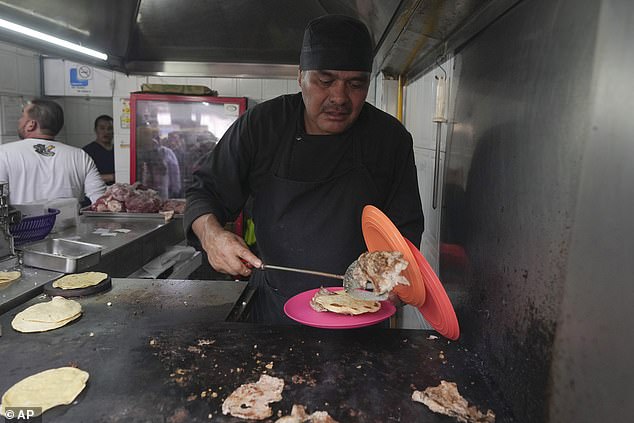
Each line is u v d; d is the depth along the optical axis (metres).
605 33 0.54
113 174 3.87
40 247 1.67
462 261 1.13
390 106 2.37
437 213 1.51
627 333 0.50
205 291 1.38
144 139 3.56
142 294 1.35
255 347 1.00
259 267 1.11
